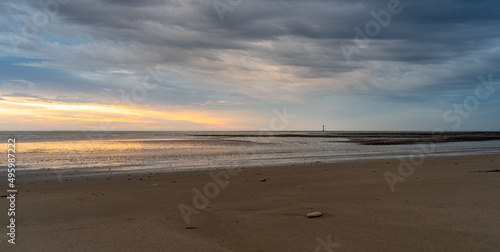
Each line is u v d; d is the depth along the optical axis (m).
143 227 5.18
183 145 36.09
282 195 7.96
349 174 11.85
